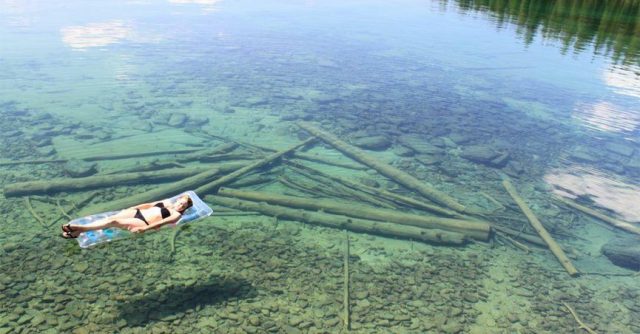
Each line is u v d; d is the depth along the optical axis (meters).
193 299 11.02
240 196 16.30
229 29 46.06
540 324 11.22
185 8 59.03
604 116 26.69
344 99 27.69
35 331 9.72
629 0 73.31
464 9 68.62
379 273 12.81
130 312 10.43
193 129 22.25
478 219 15.93
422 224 15.29
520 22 55.78
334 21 54.31
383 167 19.17
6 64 30.83
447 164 20.06
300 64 34.69
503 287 12.61
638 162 20.92
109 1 62.47
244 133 22.16
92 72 30.30
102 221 10.23
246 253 13.15
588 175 19.62
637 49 42.41
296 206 15.97
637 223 16.08
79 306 10.51
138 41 39.19
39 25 43.50
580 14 60.19
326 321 10.70
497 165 20.08
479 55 39.88
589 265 13.85
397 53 39.56
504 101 28.72
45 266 11.78
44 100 24.75
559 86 32.00
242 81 30.08
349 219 15.19
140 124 22.42
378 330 10.58
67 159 18.11
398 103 27.44
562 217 16.42
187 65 33.06
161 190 16.12
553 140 23.12
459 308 11.59
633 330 11.15
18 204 14.90
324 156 20.34
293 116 24.66
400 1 79.38
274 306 11.04
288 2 70.31
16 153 18.50
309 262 13.00
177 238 13.55
